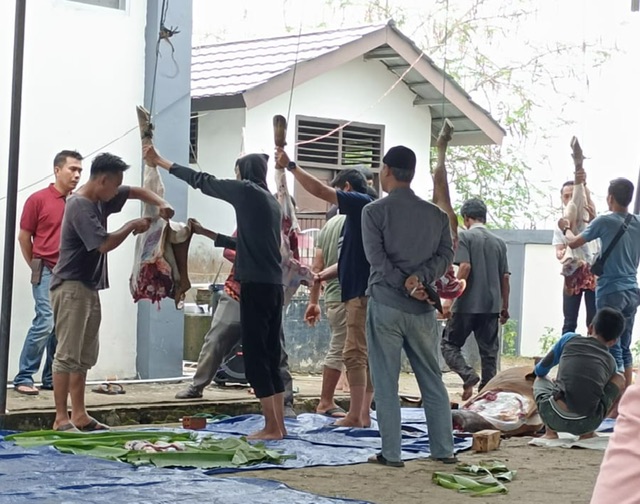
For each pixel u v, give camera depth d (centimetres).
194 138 1387
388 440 695
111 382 1014
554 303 1559
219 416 912
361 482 639
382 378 694
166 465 666
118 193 793
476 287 1010
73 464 656
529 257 1580
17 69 779
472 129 1532
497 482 636
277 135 791
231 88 1287
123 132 1052
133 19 1056
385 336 689
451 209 814
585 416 786
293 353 1260
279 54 1383
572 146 1023
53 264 930
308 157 1377
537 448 798
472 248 1012
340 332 912
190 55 1082
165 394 975
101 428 794
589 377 787
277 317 777
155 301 834
